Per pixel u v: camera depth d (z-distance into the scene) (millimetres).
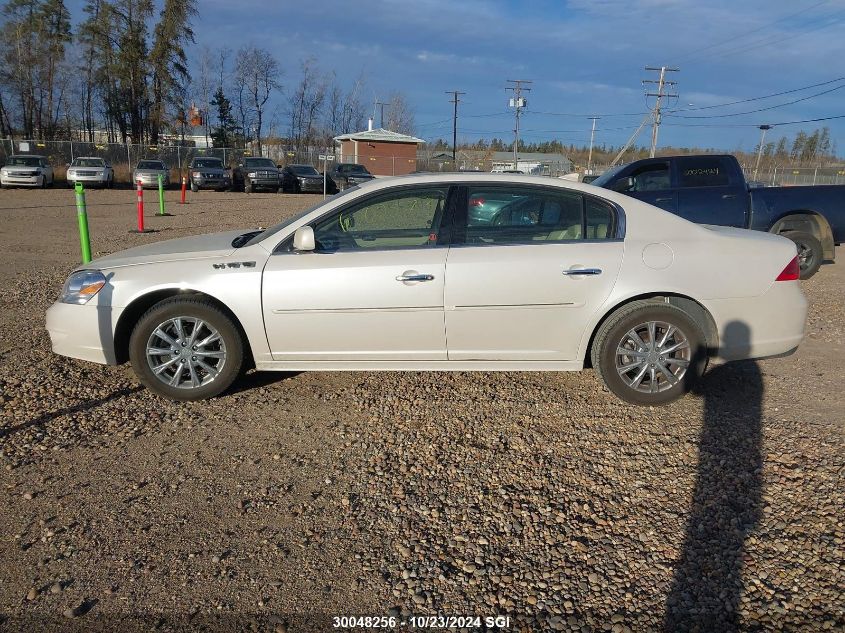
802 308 4641
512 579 2863
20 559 2967
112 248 12430
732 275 4496
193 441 4113
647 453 3973
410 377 5234
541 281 4422
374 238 4582
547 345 4551
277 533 3174
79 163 33000
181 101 54719
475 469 3783
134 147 42562
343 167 37531
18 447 3996
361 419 4453
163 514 3318
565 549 3061
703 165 9539
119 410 4551
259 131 60000
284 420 4426
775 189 9508
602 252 4477
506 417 4488
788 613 2650
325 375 5266
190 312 4562
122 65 51688
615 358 4535
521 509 3377
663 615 2652
